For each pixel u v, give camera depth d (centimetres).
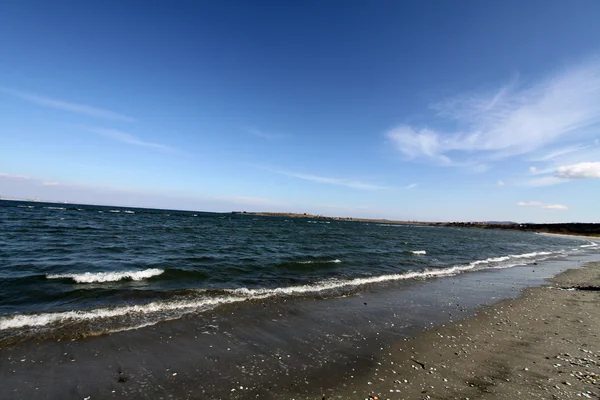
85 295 1028
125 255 1808
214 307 986
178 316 888
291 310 1011
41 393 502
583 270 2238
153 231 3494
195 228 4409
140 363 617
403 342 797
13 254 1617
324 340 789
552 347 776
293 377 598
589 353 738
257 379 583
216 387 549
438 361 688
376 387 570
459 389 564
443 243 4209
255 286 1291
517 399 525
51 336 708
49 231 2762
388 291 1341
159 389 533
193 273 1430
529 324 966
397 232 6862
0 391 499
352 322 934
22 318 796
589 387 568
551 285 1630
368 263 2048
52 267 1385
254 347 724
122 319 838
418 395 542
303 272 1642
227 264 1695
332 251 2564
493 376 617
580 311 1123
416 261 2298
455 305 1173
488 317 1034
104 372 576
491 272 1995
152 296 1059
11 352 625
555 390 557
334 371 629
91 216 5597
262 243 2914
